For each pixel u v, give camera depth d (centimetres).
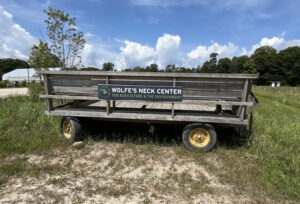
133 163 304
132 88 333
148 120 366
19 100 876
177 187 242
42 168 278
